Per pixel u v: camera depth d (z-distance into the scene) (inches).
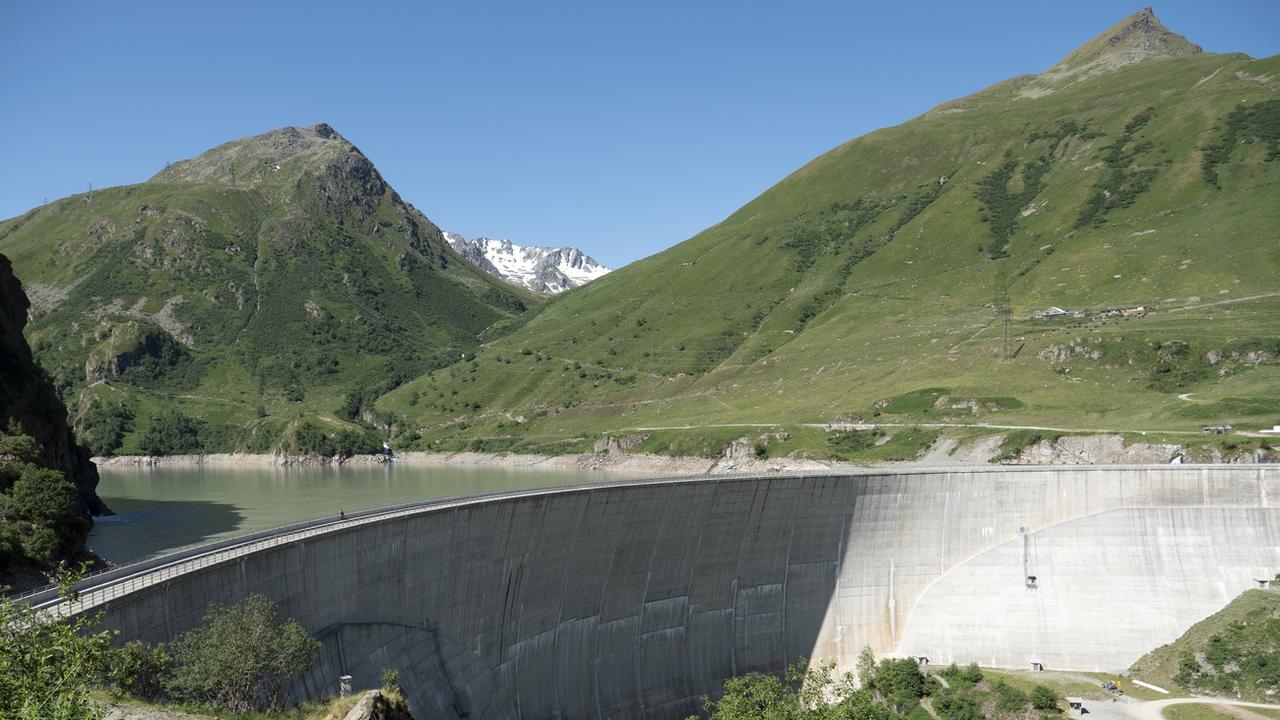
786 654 4790.8
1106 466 5172.2
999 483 5108.3
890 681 4559.5
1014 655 4933.6
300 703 2500.0
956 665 4746.6
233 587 2581.2
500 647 3730.3
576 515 4020.7
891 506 5029.5
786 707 2733.8
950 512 5093.5
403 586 3287.4
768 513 4724.4
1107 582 4960.6
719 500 4539.9
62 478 4840.1
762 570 4756.4
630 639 4291.3
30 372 6673.2
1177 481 5036.9
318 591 2901.1
